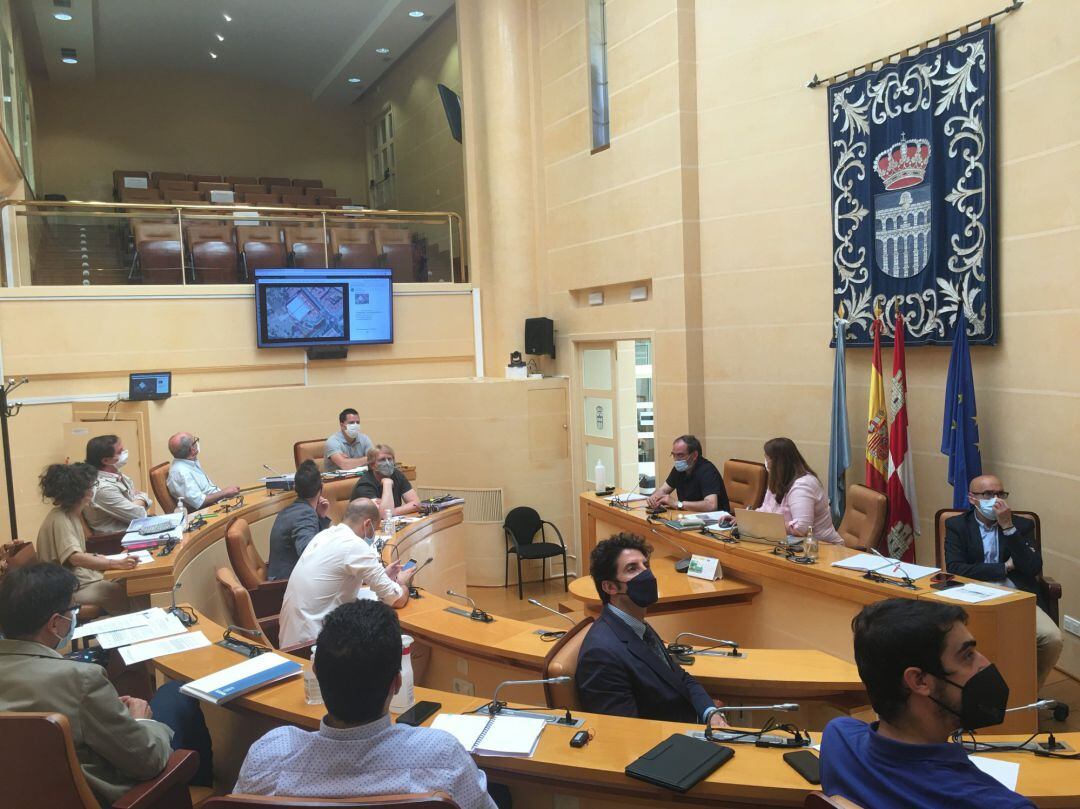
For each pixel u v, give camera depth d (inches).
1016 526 179.6
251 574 190.9
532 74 367.9
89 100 580.7
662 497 227.1
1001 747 88.3
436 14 463.5
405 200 541.0
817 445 269.0
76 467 170.1
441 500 254.7
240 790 71.7
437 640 141.6
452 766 71.1
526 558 312.0
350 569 149.0
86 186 580.1
